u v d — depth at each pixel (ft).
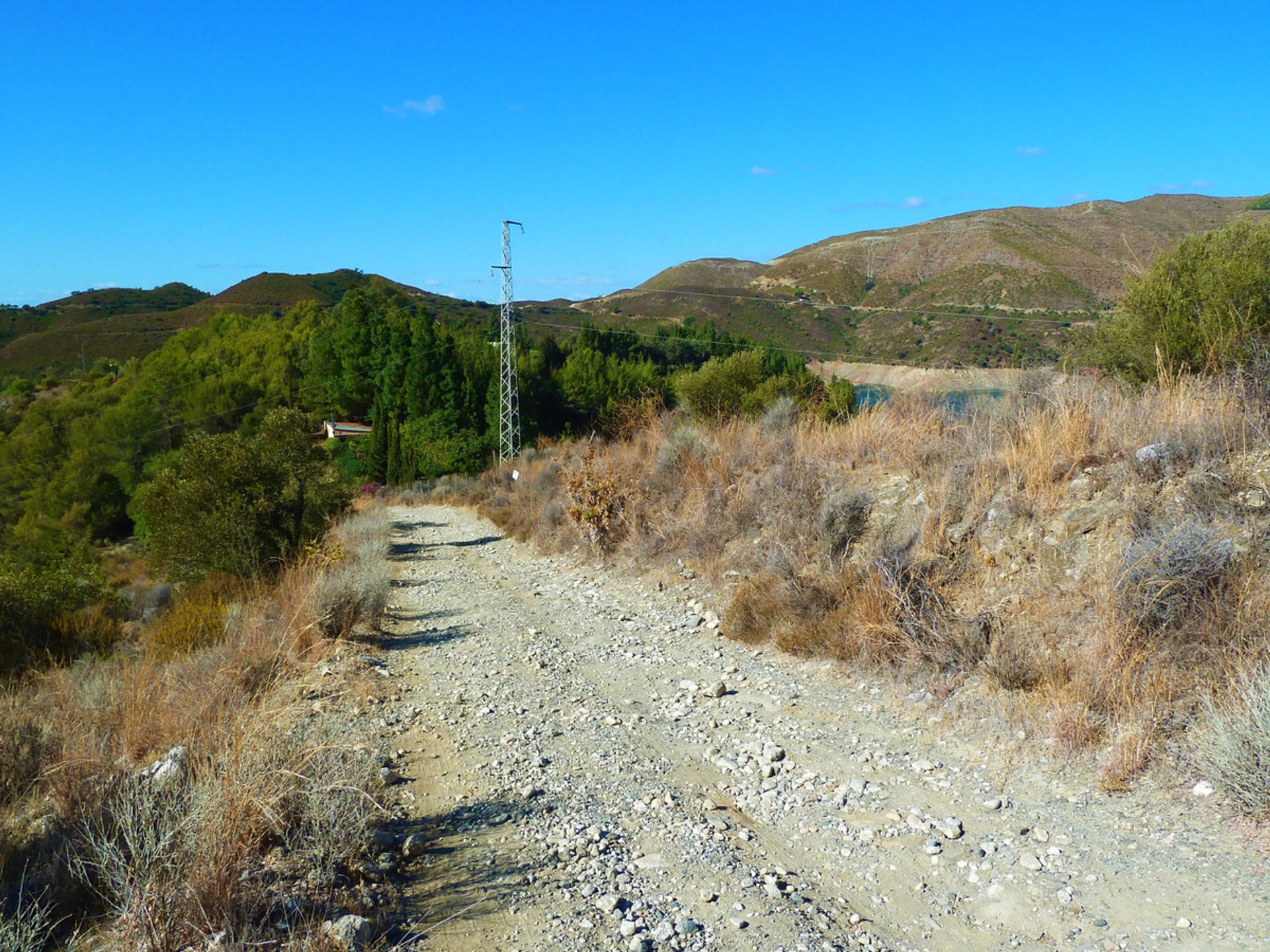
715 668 22.97
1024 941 10.31
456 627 30.66
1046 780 14.05
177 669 23.09
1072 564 18.58
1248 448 18.45
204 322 532.73
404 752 17.53
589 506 40.86
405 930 10.55
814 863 12.62
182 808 11.87
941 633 18.92
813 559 25.99
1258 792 11.53
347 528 67.26
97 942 9.75
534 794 15.11
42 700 20.57
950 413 30.12
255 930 9.82
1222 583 15.37
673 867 12.30
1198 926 9.98
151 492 45.21
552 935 10.47
